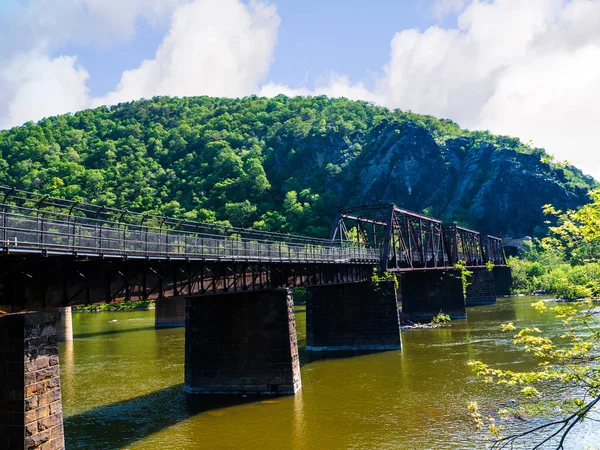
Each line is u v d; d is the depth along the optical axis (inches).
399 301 4276.6
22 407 674.8
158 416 1167.0
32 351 697.6
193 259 1014.4
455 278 2987.2
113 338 2672.2
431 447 925.2
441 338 2209.6
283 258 1385.3
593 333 577.6
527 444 922.1
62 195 6190.9
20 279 712.4
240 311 1369.3
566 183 6510.8
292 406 1218.0
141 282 943.0
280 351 1337.4
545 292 4574.3
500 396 1234.6
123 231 893.2
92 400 1323.8
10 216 674.2
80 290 808.3
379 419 1098.7
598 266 587.5
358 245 2235.5
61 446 728.3
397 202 6889.8
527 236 6151.6
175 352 2095.2
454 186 7116.1
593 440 927.0
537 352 565.3
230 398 1307.8
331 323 2050.9
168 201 6929.1
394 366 1651.1
